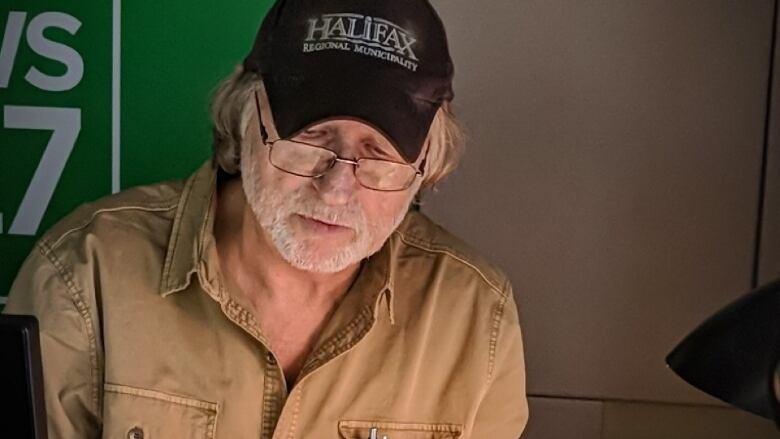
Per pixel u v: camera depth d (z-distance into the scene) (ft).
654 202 4.47
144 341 3.56
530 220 4.49
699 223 4.48
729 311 2.64
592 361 4.58
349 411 3.71
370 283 3.72
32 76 4.43
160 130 4.46
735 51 4.37
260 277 3.62
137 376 3.55
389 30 3.26
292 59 3.24
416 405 3.82
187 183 3.81
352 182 3.23
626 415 4.62
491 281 3.96
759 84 4.38
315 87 3.17
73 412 3.63
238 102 3.53
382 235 3.42
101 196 4.50
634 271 4.52
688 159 4.44
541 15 4.35
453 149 3.76
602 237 4.50
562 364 4.58
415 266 3.93
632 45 4.37
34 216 4.51
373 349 3.75
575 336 4.57
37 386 2.56
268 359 3.60
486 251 4.51
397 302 3.82
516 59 4.38
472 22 4.36
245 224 3.59
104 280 3.58
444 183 4.46
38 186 4.50
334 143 3.24
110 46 4.41
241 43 4.41
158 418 3.56
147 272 3.61
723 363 2.65
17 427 2.58
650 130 4.42
